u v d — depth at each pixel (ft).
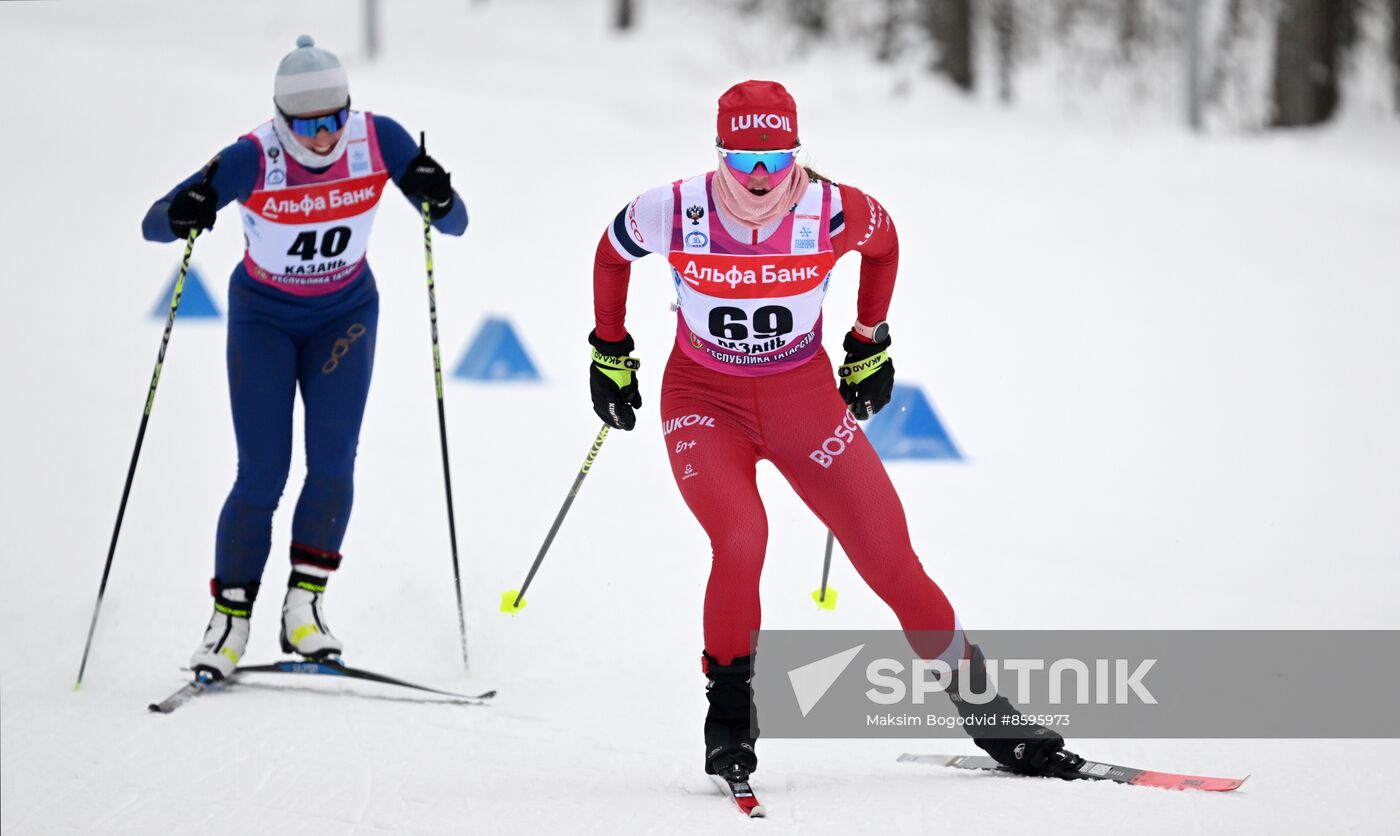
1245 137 222.89
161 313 110.83
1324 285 129.59
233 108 217.15
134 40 274.36
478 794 39.32
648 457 78.95
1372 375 98.68
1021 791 38.27
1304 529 66.39
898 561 39.19
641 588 58.34
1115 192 181.06
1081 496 72.64
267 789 40.11
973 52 285.64
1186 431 85.81
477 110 230.89
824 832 35.27
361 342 50.70
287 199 47.78
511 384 97.71
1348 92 244.01
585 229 155.84
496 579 59.00
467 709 46.91
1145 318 118.83
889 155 207.10
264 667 49.42
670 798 38.42
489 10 339.77
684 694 48.34
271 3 327.06
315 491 49.90
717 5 341.00
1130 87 286.87
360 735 44.45
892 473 77.66
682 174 188.34
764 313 39.40
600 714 46.37
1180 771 39.86
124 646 52.95
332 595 57.62
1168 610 55.01
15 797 39.81
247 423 49.44
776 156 37.09
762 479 75.41
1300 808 36.27
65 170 173.58
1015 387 97.50
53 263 129.29
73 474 71.41
